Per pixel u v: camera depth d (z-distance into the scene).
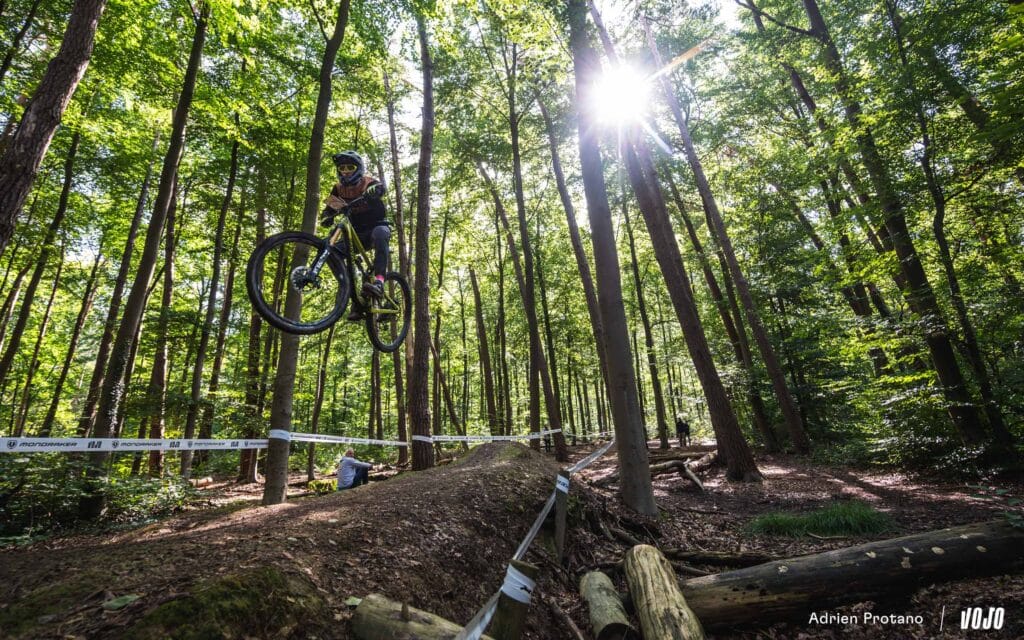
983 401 9.45
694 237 19.59
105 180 14.79
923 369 11.74
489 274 27.20
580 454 22.42
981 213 9.91
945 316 9.77
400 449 17.70
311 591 3.57
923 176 9.40
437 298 20.28
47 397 23.52
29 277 21.34
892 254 10.57
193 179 15.70
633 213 24.52
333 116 15.95
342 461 9.31
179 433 12.87
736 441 12.24
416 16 10.81
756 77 17.73
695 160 16.47
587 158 9.40
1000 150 8.44
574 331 29.12
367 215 4.20
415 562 4.59
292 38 12.89
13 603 3.04
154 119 13.39
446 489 6.50
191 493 9.18
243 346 19.33
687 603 4.54
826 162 11.92
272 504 7.20
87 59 5.19
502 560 5.43
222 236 15.58
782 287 17.09
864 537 6.75
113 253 18.80
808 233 17.17
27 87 11.20
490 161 19.02
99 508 7.48
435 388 24.25
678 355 22.69
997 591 4.48
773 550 6.63
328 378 29.44
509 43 15.73
